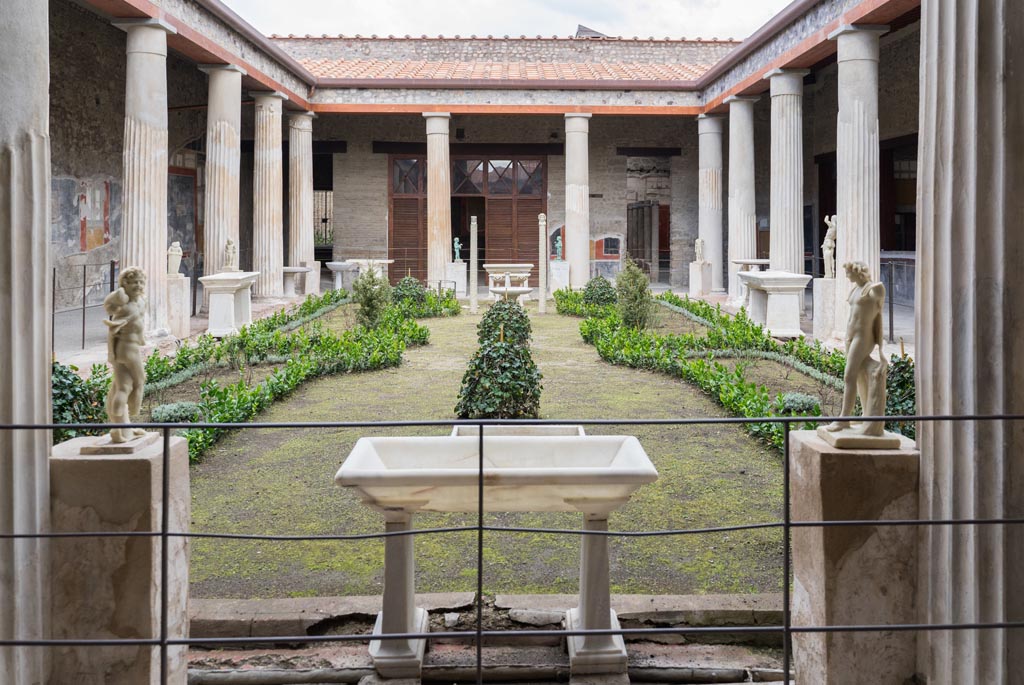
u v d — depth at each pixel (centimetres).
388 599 373
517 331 1095
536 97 2164
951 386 302
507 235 2550
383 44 2483
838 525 292
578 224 2181
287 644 402
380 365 1148
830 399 902
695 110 2177
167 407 762
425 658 381
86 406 600
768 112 2502
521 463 412
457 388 1019
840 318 1274
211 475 666
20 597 298
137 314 325
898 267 1773
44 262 312
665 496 611
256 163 1889
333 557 501
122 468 313
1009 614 291
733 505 591
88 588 315
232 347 1144
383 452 409
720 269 2192
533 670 373
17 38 299
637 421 290
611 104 2169
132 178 1264
